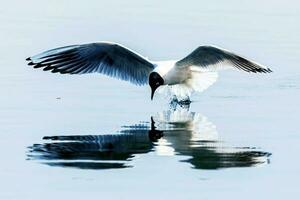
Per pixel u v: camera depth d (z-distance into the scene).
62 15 25.66
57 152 12.56
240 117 15.05
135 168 11.79
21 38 21.95
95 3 28.11
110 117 14.97
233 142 13.20
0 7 27.08
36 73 18.45
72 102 16.09
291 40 22.34
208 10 27.05
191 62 15.57
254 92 17.22
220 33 23.03
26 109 15.41
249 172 11.63
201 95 17.06
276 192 10.84
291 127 14.20
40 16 25.45
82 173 11.57
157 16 25.59
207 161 12.15
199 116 15.17
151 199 10.53
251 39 22.36
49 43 21.31
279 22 25.05
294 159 12.26
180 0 29.06
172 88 16.52
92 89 17.31
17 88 17.09
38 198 10.56
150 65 15.59
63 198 10.56
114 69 15.28
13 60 19.53
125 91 17.25
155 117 15.05
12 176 11.44
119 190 10.86
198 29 23.53
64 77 18.25
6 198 10.57
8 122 14.43
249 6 28.00
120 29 23.27
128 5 27.78
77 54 14.77
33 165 11.91
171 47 21.02
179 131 13.93
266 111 15.52
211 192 10.81
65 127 14.13
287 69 19.08
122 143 13.08
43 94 16.67
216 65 15.41
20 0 28.45
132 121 14.68
